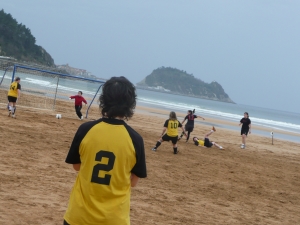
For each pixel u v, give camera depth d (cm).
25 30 14838
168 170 1218
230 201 970
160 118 3484
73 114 2488
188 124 2062
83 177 325
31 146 1204
